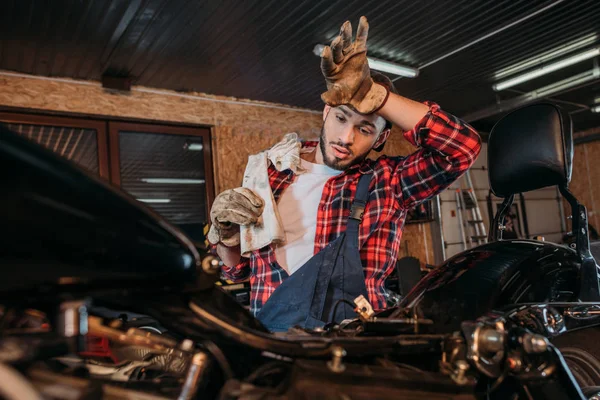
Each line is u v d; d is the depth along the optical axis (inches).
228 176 201.0
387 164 44.6
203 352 23.1
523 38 175.0
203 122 198.4
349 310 37.8
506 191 46.1
